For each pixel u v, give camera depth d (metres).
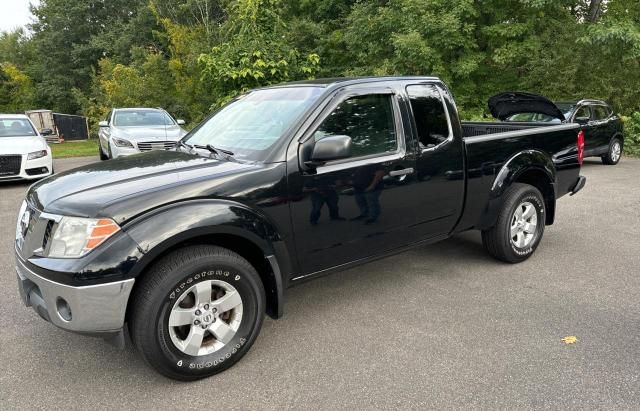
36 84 40.16
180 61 21.89
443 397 2.62
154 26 32.03
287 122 3.29
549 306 3.75
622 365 2.90
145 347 2.66
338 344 3.24
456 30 14.23
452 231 4.23
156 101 21.12
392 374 2.86
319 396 2.67
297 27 18.83
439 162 3.88
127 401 2.67
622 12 14.34
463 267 4.66
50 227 2.70
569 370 2.85
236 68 13.17
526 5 14.39
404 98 3.75
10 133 10.32
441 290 4.11
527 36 14.77
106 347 3.27
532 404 2.55
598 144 11.09
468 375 2.83
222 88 13.73
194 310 2.79
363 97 3.54
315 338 3.33
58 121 28.59
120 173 3.07
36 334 3.45
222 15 25.59
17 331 3.49
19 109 37.75
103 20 38.50
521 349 3.10
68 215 2.63
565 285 4.17
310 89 3.59
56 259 2.59
